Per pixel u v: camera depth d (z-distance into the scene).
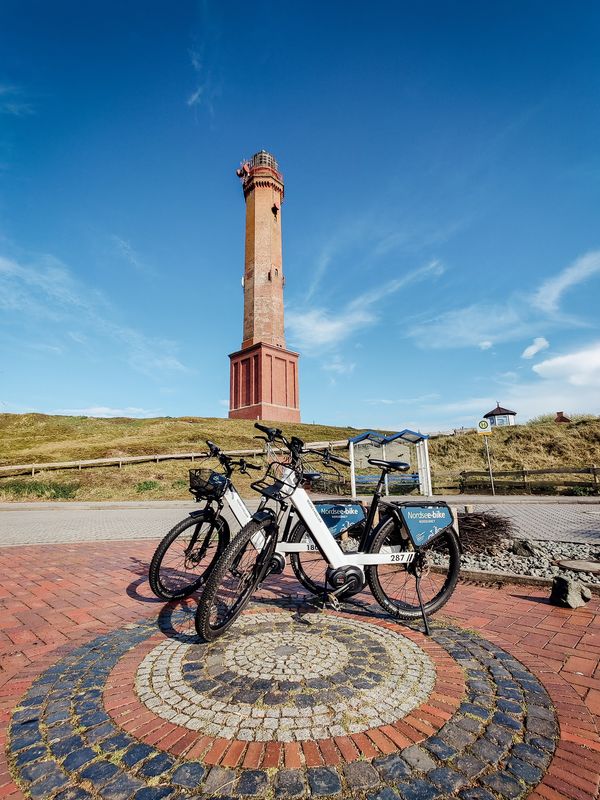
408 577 4.90
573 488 16.03
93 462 24.58
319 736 2.03
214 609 3.51
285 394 46.62
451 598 4.23
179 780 1.76
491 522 6.97
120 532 9.26
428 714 2.21
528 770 1.81
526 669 2.72
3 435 40.97
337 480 19.52
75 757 1.91
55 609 3.96
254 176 48.72
